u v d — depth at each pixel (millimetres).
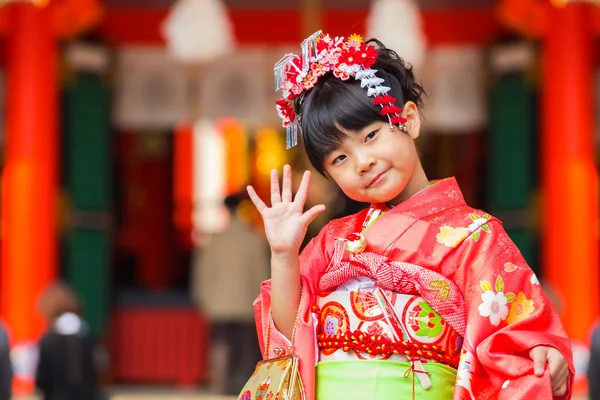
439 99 21203
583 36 18562
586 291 18125
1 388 12328
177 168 23828
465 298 4234
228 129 24594
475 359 4109
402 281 4254
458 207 4383
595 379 11859
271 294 4434
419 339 4238
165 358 21141
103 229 20406
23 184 18406
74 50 20016
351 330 4320
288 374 4266
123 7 20875
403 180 4340
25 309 18266
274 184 4531
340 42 4410
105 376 20688
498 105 20609
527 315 4172
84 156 20125
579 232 18234
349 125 4281
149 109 21312
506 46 20422
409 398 4191
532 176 20125
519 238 20125
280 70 4629
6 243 18609
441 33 21078
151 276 23438
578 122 18406
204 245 18859
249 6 21203
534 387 3975
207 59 18219
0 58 20875
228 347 18297
